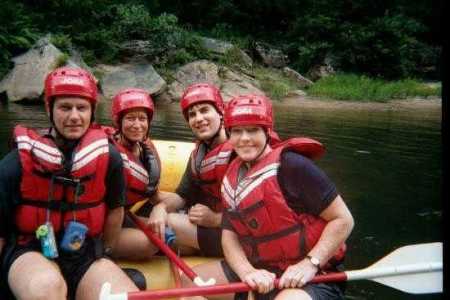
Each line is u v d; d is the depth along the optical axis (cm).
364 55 1691
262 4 1788
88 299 234
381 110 1160
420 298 297
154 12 1609
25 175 233
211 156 299
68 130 240
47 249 231
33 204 237
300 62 1662
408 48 1736
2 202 232
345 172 558
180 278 275
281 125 873
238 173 256
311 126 873
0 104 949
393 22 1722
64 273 242
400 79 1688
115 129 310
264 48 1641
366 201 460
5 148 572
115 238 266
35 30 1224
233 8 1753
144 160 313
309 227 240
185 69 1313
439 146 712
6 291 239
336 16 1773
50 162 236
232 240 256
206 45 1468
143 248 290
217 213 304
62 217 241
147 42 1318
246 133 245
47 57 1059
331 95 1408
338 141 738
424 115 1082
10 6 1191
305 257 238
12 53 1132
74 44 1255
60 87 235
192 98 298
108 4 1419
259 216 241
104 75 1175
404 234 386
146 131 302
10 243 242
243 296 251
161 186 379
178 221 306
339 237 235
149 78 1194
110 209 259
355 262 340
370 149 684
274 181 239
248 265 245
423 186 508
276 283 231
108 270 239
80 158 240
